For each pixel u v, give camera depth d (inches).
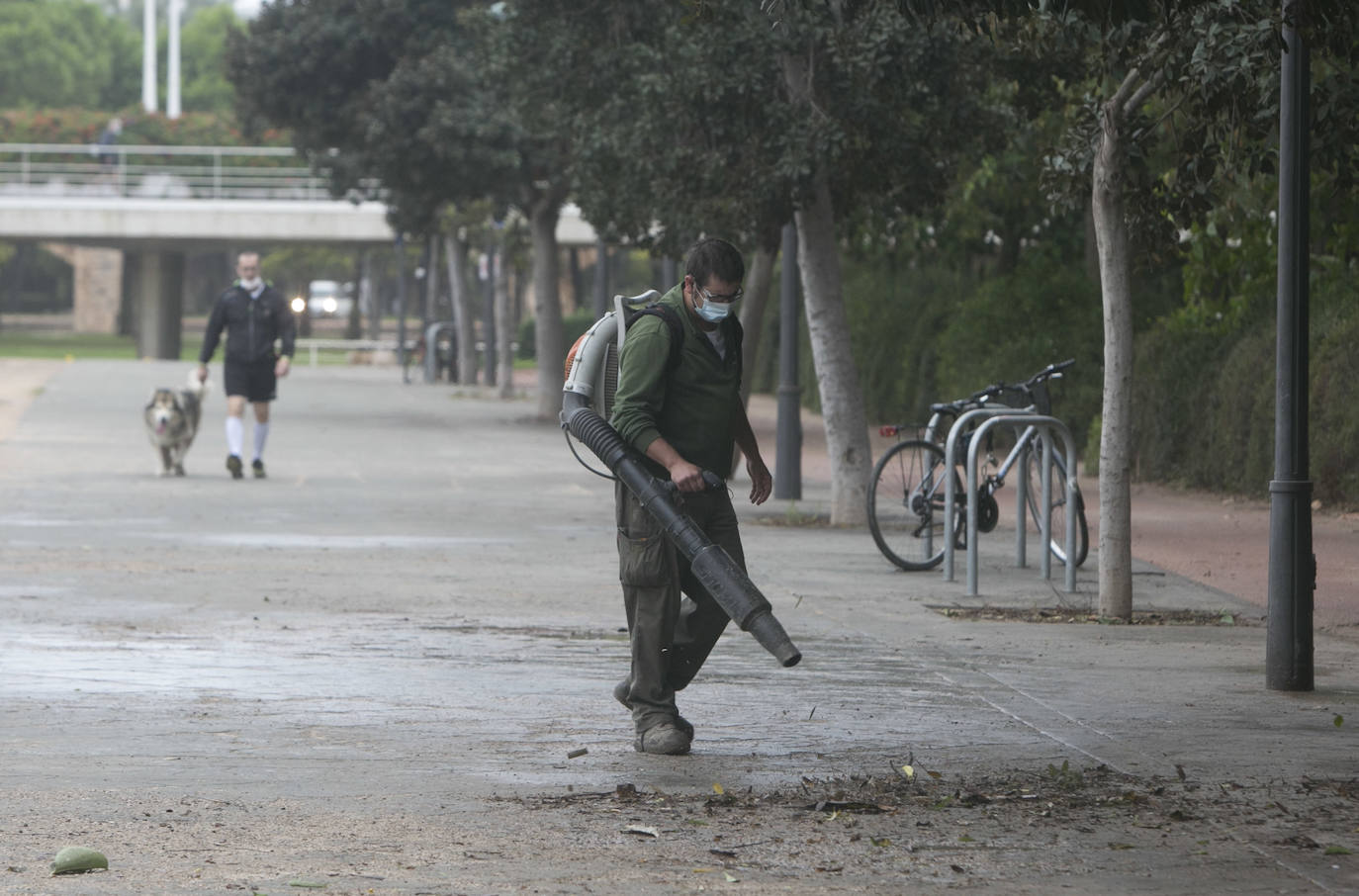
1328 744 649.6
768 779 585.3
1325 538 1407.5
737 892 449.1
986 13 682.8
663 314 614.5
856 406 1519.4
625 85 1620.3
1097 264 2529.5
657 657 625.3
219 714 693.9
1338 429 1628.9
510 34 1776.6
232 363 1908.2
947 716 701.9
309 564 1213.7
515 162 2706.7
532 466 2135.8
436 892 446.3
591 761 613.0
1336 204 1804.9
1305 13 716.7
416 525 1478.8
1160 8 644.7
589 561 1252.5
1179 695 755.4
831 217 1525.6
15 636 890.7
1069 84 1389.0
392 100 2694.4
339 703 719.7
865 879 462.0
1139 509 1717.5
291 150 5772.6
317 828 511.5
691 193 1417.3
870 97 1346.0
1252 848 496.1
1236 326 1937.7
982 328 2529.5
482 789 565.0
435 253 4889.3
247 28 2979.8
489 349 4323.3
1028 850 492.4
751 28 1321.4
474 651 861.2
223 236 5511.8
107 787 562.6
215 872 463.2
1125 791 566.6
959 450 1261.1
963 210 2620.6
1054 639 927.0
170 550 1280.8
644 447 603.8
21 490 1732.3
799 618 995.3
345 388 4242.1
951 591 1121.4
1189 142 957.8
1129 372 1004.6
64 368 4384.8
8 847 487.5
